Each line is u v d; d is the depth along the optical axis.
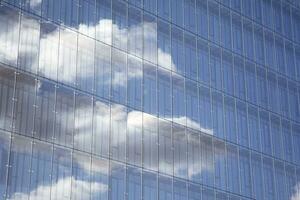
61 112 40.56
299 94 61.75
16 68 39.16
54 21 42.19
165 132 46.81
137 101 45.66
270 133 56.62
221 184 49.75
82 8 44.34
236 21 58.06
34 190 37.59
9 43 39.31
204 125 50.38
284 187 55.66
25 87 39.25
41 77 40.28
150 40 48.59
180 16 52.22
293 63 62.75
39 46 40.84
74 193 39.50
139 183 43.47
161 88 47.97
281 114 58.66
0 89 38.00
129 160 43.41
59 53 41.84
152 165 44.81
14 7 40.28
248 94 55.97
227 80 54.38
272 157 55.69
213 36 54.78
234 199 50.41
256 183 53.03
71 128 40.75
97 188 40.81
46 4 42.12
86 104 42.19
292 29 64.56
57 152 39.47
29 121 38.75
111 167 42.09
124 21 47.09
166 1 51.41
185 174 47.06
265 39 60.62
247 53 57.75
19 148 37.75
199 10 54.44
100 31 45.03
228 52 55.69
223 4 57.34
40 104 39.62
